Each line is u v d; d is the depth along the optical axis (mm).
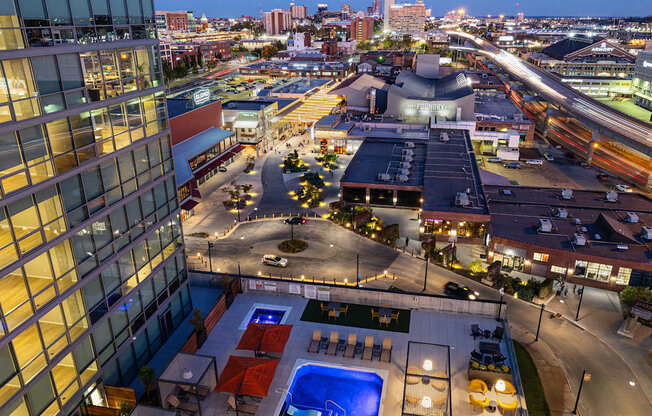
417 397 38375
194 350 45906
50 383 32969
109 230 37625
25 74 28922
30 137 29547
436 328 49656
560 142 140000
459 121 135250
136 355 42719
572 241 65438
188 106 107125
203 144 100875
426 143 114938
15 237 29078
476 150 133625
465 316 51812
